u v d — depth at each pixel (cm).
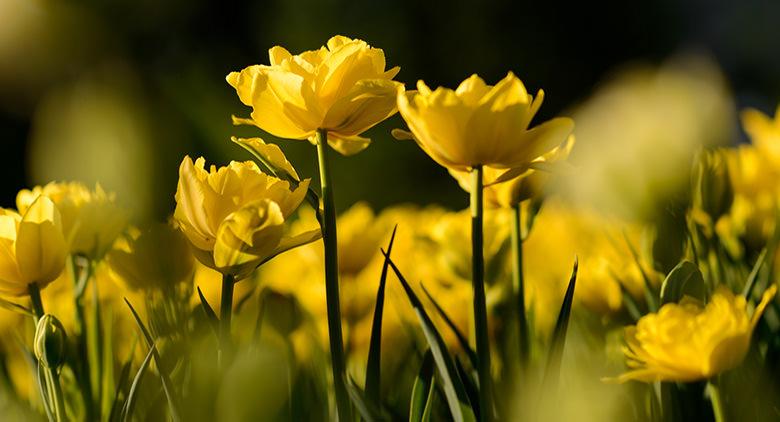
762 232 208
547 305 209
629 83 164
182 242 185
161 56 1302
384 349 209
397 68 179
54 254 182
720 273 197
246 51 1301
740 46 1528
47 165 160
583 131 165
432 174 713
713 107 163
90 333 195
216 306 217
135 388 172
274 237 174
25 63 1016
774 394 181
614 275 191
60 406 178
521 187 188
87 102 160
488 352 173
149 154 160
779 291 198
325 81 177
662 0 1416
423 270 221
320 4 1116
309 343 205
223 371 172
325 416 187
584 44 1327
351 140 179
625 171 165
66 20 1093
